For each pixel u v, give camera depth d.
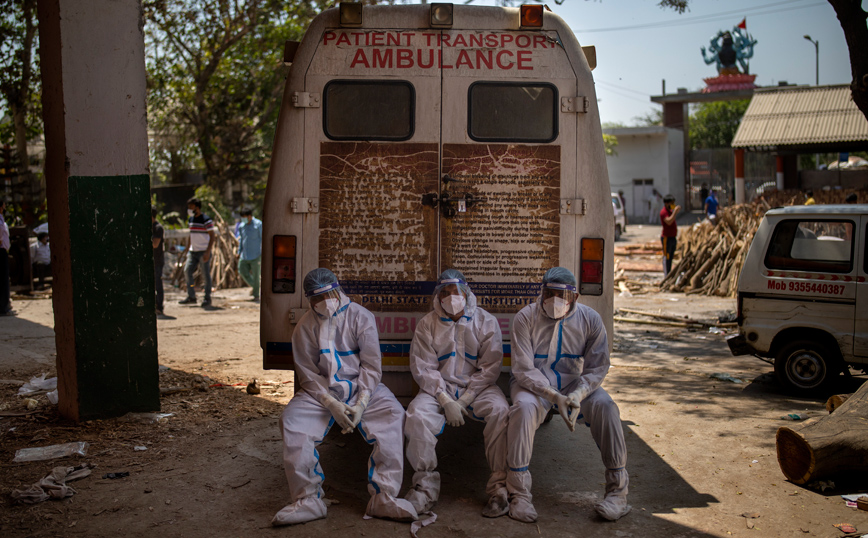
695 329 10.41
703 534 3.81
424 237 4.68
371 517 3.96
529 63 4.69
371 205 4.66
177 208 26.98
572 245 4.73
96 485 4.35
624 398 6.61
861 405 4.77
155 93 25.36
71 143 5.25
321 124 4.62
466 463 4.97
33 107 18.61
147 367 5.68
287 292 4.65
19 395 6.23
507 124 4.69
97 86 5.32
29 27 16.84
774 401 6.46
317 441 4.05
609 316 4.75
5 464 4.66
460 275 4.31
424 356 4.34
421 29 4.66
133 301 5.58
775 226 6.73
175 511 4.01
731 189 38.44
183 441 5.16
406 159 4.65
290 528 3.82
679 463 4.89
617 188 39.88
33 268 14.22
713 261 14.06
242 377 7.25
